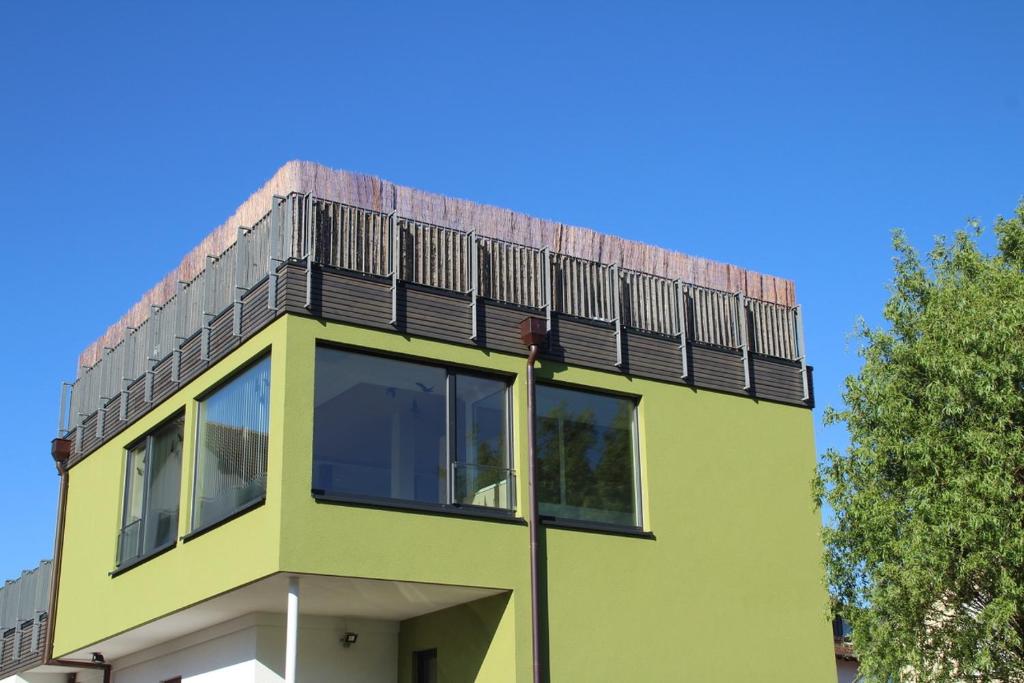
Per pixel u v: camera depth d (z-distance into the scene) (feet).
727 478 53.78
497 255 50.03
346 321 44.68
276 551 40.65
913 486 46.03
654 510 50.85
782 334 58.85
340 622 50.39
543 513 47.80
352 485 43.29
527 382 48.65
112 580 54.80
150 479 53.72
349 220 46.42
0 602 71.36
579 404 50.60
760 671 51.83
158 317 55.67
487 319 48.55
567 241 54.49
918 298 50.21
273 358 43.62
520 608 45.62
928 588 44.83
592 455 50.21
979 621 44.16
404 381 45.98
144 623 50.52
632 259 56.34
